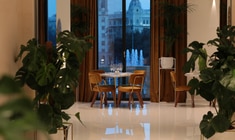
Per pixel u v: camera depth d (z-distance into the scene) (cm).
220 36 438
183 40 910
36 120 89
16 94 94
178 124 624
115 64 948
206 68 416
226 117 414
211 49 878
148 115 718
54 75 375
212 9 888
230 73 376
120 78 973
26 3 415
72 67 387
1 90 92
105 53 973
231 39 434
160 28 919
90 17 935
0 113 86
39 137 360
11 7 366
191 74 802
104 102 863
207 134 403
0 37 331
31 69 354
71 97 388
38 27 442
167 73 921
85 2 931
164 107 827
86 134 546
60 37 390
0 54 330
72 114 722
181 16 907
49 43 398
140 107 828
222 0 600
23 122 86
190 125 616
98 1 962
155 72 930
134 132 562
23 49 367
